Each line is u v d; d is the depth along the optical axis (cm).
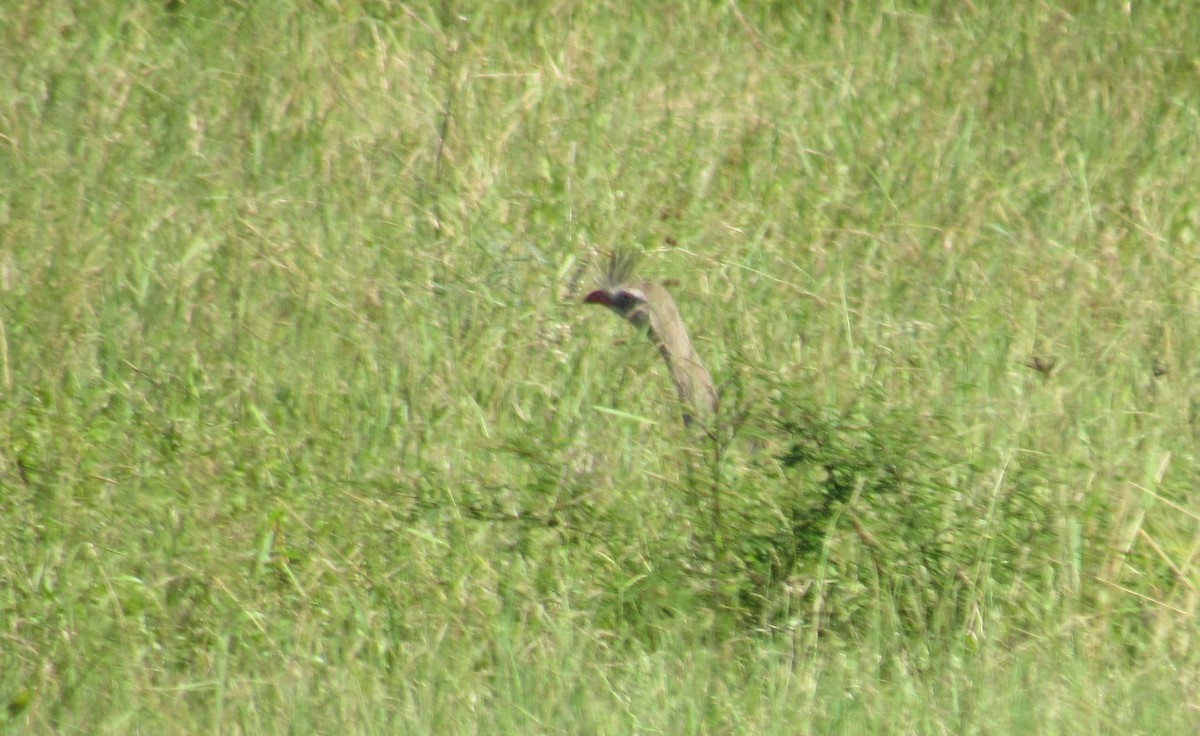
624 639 1372
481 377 1727
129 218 2009
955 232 2036
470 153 2167
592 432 1625
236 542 1466
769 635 1352
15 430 1620
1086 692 1272
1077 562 1421
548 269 1931
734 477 1486
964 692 1280
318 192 2073
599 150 2206
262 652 1345
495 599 1398
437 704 1258
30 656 1337
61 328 1783
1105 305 1866
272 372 1759
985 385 1683
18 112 2219
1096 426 1636
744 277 1933
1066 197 2116
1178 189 2152
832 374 1672
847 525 1414
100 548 1452
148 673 1317
